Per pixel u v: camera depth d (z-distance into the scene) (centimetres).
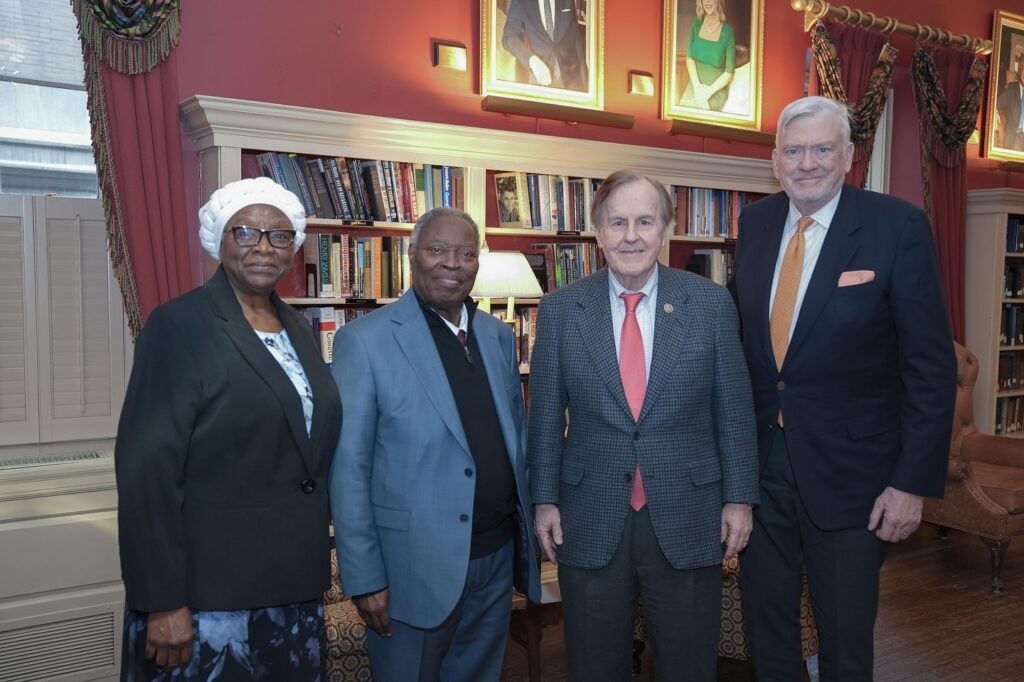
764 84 551
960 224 615
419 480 199
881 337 218
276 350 182
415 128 365
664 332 211
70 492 298
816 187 216
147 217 330
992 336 615
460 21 429
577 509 214
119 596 306
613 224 206
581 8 465
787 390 222
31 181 346
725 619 306
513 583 225
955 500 451
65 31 349
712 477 212
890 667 341
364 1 399
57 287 327
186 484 165
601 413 211
